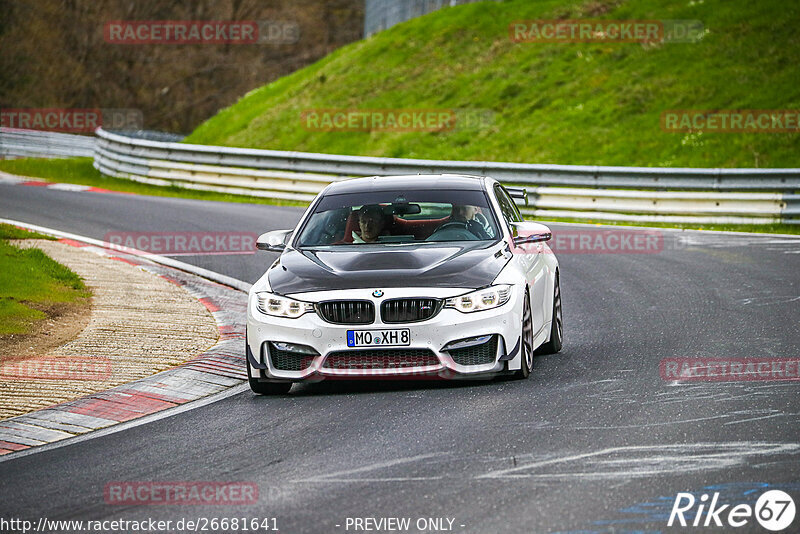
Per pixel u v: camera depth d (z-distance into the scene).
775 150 83.00
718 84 96.94
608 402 24.78
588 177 74.69
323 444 22.27
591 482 18.53
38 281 43.47
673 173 71.50
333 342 26.72
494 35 124.88
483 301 26.88
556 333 32.22
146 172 97.00
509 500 17.70
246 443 22.78
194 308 41.62
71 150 137.88
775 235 61.09
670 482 18.38
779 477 18.42
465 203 31.20
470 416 24.02
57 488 20.02
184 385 29.25
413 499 18.05
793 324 34.56
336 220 31.03
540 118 102.88
